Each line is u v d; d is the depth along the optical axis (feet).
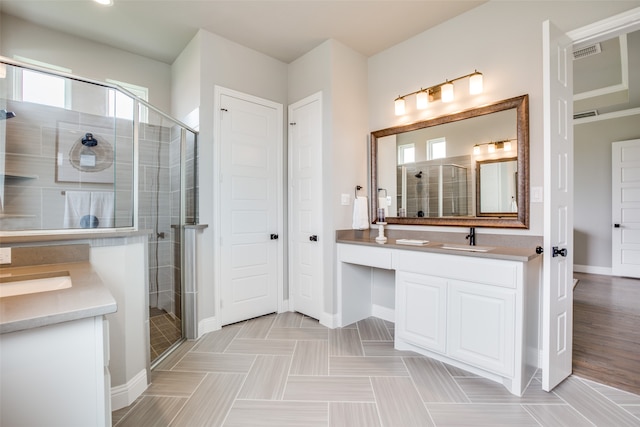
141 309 6.26
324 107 9.98
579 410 5.55
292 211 11.23
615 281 15.08
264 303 10.74
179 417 5.41
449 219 8.76
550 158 5.93
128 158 9.00
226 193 9.82
